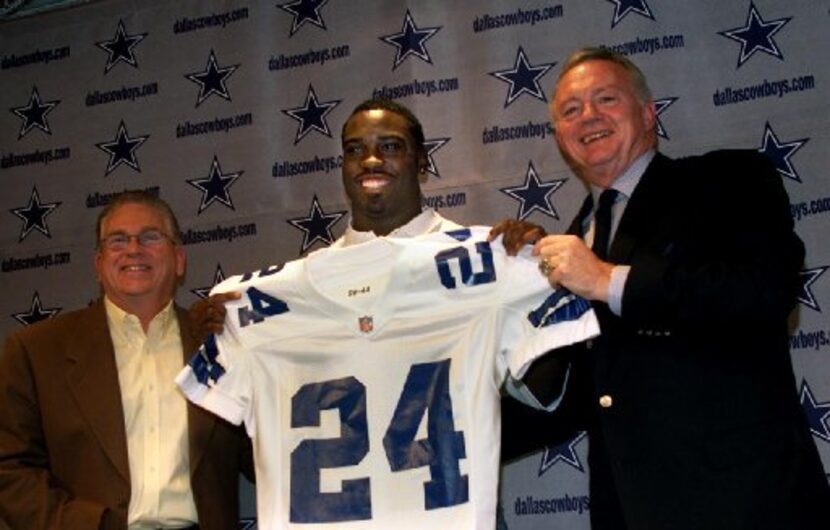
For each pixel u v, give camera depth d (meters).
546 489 2.64
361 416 2.04
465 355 2.00
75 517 2.12
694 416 1.81
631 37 2.74
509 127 2.79
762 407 1.80
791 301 1.83
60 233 3.14
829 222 2.53
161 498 2.23
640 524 1.81
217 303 2.11
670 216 1.96
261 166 2.98
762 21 2.67
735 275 1.78
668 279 1.80
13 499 2.17
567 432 2.22
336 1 3.00
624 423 1.88
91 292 3.08
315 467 2.03
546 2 2.82
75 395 2.28
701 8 2.71
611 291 1.83
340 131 2.93
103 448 2.23
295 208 2.93
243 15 3.08
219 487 2.30
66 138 3.19
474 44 2.86
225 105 3.05
